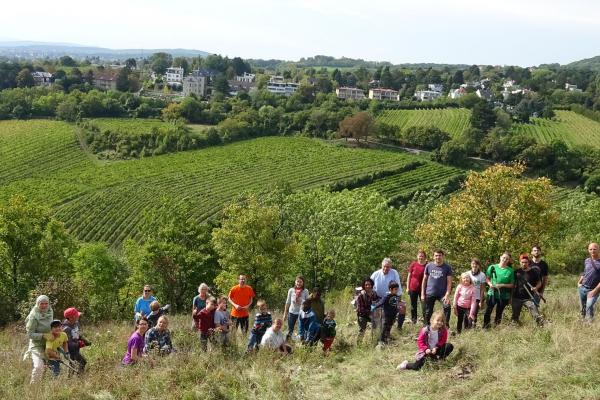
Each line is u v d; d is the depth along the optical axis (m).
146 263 29.91
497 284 11.56
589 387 7.82
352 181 79.44
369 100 150.75
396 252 31.44
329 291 29.86
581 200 35.09
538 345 9.77
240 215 27.47
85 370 10.45
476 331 11.41
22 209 26.58
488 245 21.77
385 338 11.47
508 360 9.36
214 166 89.88
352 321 14.39
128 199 74.12
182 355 10.59
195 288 30.83
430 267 11.97
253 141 106.25
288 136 112.19
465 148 90.88
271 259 26.48
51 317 10.20
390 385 9.04
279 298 28.25
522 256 11.61
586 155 87.38
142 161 93.19
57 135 102.06
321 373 10.12
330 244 31.02
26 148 94.44
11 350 13.14
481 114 120.44
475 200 22.48
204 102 142.62
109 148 99.25
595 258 11.44
